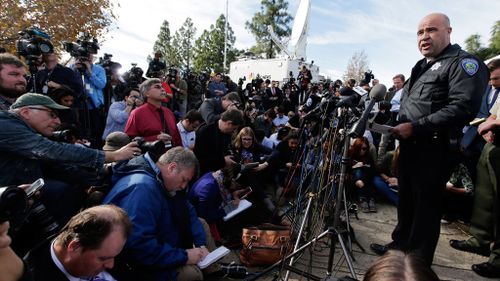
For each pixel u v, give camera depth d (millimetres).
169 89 6344
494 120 2537
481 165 2939
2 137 1843
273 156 4445
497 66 3166
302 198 2842
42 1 9445
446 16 2215
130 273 1938
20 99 2059
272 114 7129
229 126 3232
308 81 12016
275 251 2650
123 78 6145
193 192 2951
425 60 2371
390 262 736
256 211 3725
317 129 2629
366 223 3699
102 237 1305
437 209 2271
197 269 2201
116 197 1972
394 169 4113
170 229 2117
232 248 3111
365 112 1904
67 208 2176
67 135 2490
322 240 3166
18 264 923
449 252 3047
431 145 2195
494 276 2633
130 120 3262
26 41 3270
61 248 1323
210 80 10102
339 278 1144
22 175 1956
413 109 2283
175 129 3559
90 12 10281
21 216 1130
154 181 2037
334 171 2393
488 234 2936
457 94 2008
